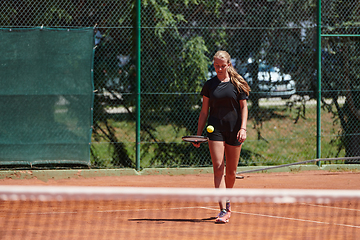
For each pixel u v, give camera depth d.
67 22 31.89
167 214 16.30
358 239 12.57
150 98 32.31
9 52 26.09
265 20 35.84
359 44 32.69
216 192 10.20
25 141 26.33
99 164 31.44
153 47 32.16
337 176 28.17
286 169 29.70
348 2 34.06
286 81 35.41
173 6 33.66
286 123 39.53
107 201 18.95
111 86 33.09
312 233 13.30
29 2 30.75
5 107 26.11
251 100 35.34
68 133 26.84
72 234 13.03
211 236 12.88
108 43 32.78
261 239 12.53
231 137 15.12
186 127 32.31
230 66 15.34
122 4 31.83
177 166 29.48
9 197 12.95
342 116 33.25
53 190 9.66
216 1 34.00
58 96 26.67
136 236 12.78
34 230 13.53
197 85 32.25
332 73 33.47
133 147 34.03
